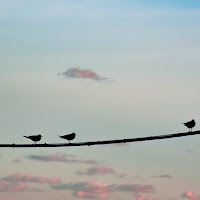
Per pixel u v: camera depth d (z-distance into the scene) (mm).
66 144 37219
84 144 37188
